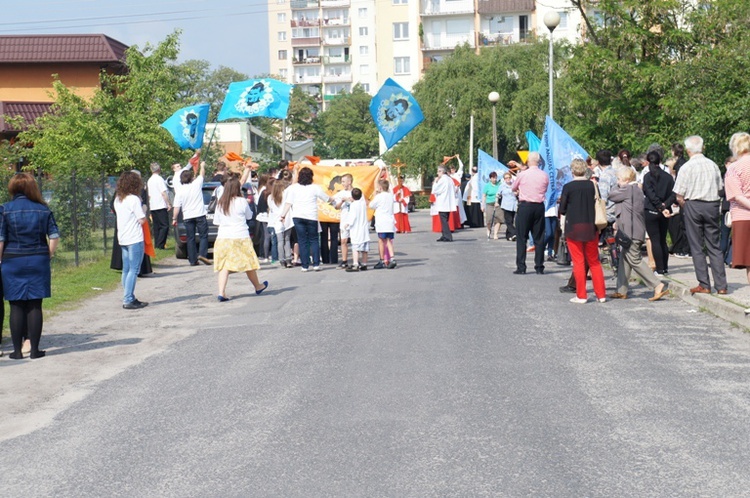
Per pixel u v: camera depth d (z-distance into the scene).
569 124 28.59
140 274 18.72
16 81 50.53
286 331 11.05
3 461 6.26
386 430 6.53
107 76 35.88
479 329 10.59
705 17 25.06
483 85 62.56
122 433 6.82
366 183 21.30
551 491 5.20
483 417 6.80
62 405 7.86
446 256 20.92
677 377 8.04
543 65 61.81
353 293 14.36
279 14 148.12
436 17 87.44
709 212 12.28
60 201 21.38
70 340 11.31
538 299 13.12
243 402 7.56
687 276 14.48
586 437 6.26
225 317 12.64
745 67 20.70
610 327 10.69
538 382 7.89
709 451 5.91
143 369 9.24
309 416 7.00
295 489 5.38
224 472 5.76
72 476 5.84
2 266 10.11
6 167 23.66
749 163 11.65
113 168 34.03
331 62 143.00
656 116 25.44
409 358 9.02
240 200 14.58
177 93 36.69
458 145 62.75
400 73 88.44
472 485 5.32
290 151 81.44
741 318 10.70
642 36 25.86
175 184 23.38
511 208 26.03
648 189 14.66
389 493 5.23
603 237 16.55
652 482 5.32
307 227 18.42
